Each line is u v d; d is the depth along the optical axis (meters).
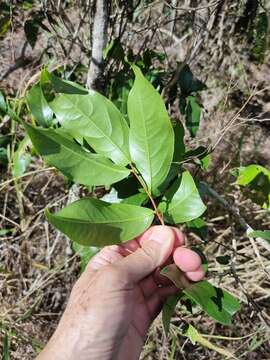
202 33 0.44
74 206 0.25
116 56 0.39
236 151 0.52
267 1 0.52
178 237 0.28
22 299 0.46
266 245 0.39
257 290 0.46
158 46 0.57
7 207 0.52
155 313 0.29
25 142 0.41
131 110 0.26
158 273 0.28
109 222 0.25
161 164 0.26
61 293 0.48
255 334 0.42
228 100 0.55
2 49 0.60
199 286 0.26
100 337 0.27
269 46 0.55
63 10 0.43
